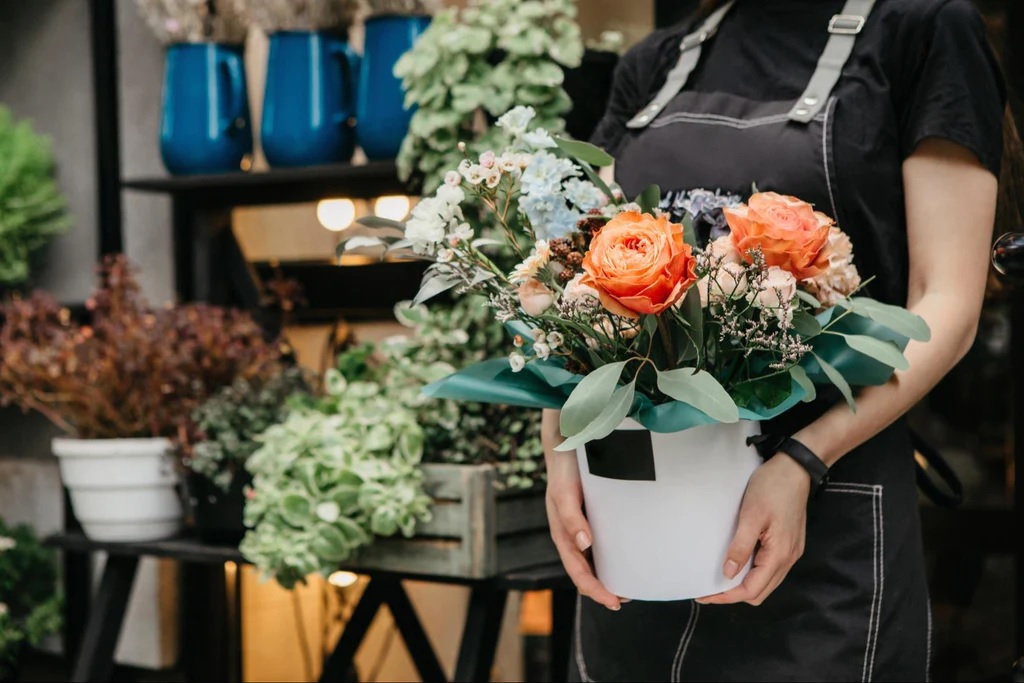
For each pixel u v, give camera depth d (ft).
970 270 3.80
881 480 4.03
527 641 8.46
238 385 6.97
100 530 7.12
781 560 3.53
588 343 3.42
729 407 3.08
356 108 7.31
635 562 3.58
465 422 6.08
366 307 8.26
